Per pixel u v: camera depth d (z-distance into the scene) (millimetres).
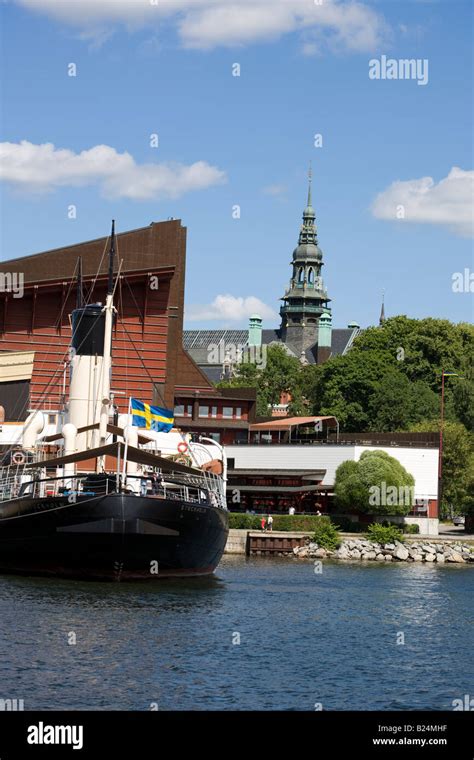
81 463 74250
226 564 95188
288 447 138000
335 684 43156
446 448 144125
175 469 69188
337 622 57844
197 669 43938
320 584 77125
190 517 64688
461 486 141625
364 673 45281
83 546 62906
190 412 147750
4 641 46531
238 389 152000
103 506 61656
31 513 64875
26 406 105625
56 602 56562
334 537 112750
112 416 74625
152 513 62375
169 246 112438
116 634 49375
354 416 188875
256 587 71500
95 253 109625
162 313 110312
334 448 133625
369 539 113625
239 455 142375
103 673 42219
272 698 40562
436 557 110688
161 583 66000
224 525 71875
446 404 183500
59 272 108312
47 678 41031
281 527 117312
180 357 146875
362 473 123312
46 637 47781
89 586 62469
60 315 107250
